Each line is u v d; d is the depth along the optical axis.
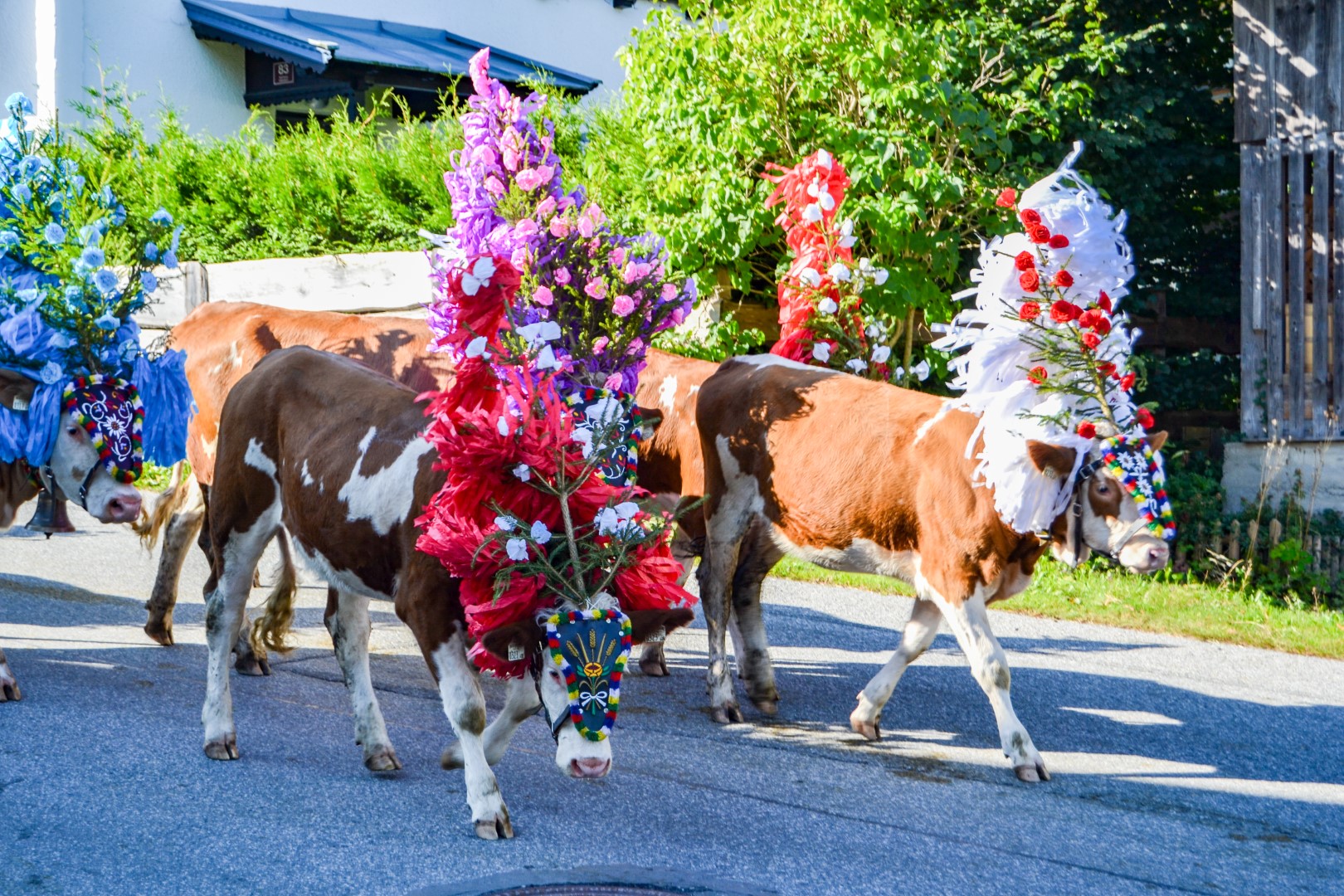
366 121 18.20
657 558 6.43
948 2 17.67
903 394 8.92
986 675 8.11
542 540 6.11
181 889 5.68
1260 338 16.69
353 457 7.19
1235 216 20.36
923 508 8.38
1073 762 8.36
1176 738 8.95
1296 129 16.31
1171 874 6.45
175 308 16.47
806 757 8.25
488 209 8.78
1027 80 15.59
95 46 21.53
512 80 23.53
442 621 6.59
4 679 8.34
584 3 28.38
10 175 8.48
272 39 21.55
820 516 8.82
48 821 6.37
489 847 6.34
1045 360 8.21
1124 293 8.49
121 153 18.75
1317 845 6.96
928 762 8.26
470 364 6.93
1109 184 18.34
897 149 14.24
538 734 8.50
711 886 6.00
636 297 8.80
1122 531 7.90
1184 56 19.34
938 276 14.81
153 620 10.09
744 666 9.41
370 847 6.26
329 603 8.03
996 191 14.78
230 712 7.63
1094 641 11.86
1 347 8.10
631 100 15.63
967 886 6.17
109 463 8.09
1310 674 10.92
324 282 15.84
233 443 7.87
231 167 17.77
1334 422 15.86
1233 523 15.35
